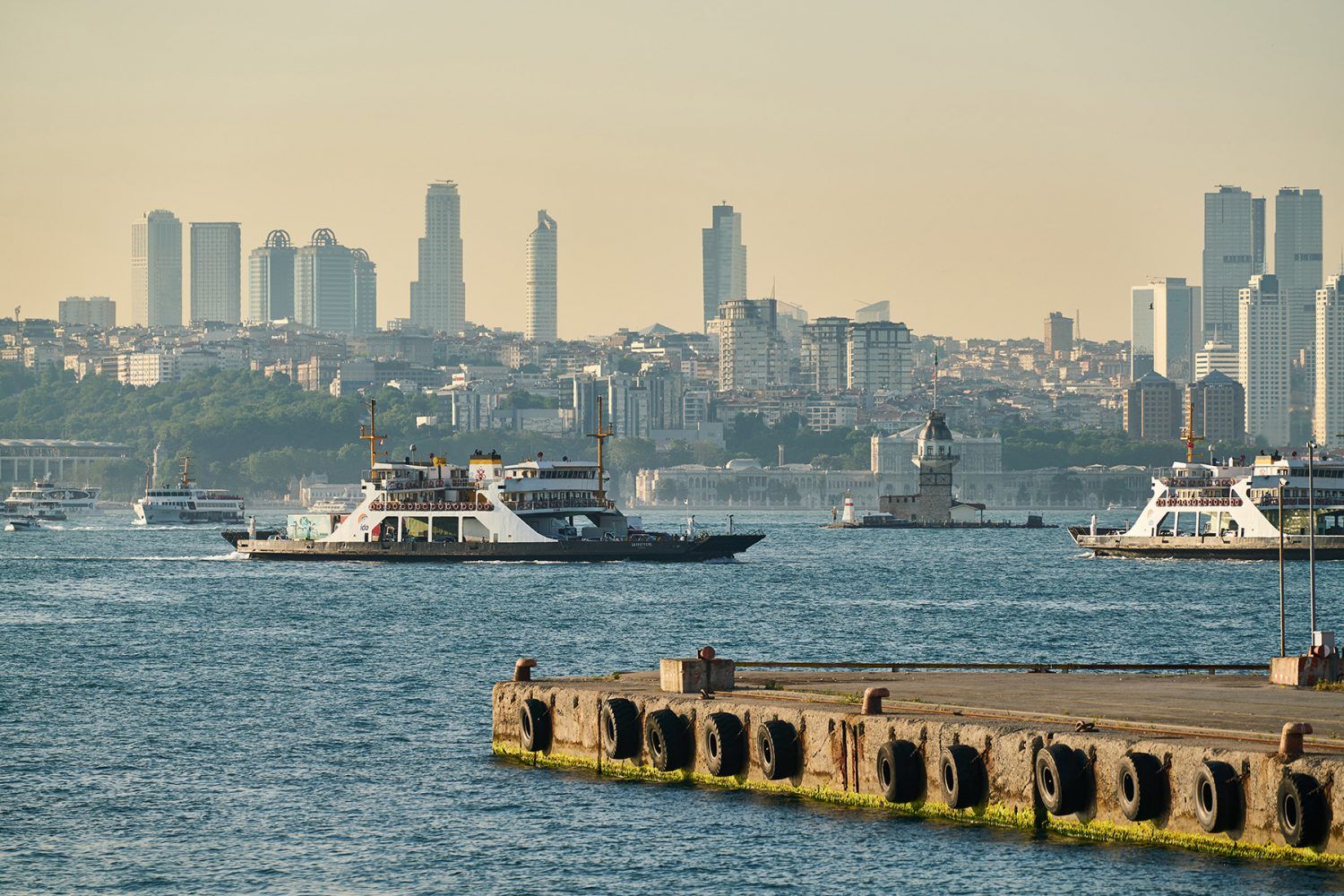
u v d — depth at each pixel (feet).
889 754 445.37
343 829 463.42
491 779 509.76
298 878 424.87
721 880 414.62
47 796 502.38
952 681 538.06
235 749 564.71
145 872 430.61
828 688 515.50
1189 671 593.42
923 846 426.10
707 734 484.33
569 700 519.19
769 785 474.49
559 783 499.51
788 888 408.05
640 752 501.56
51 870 432.25
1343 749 396.37
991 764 433.07
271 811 482.69
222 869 431.84
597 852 436.35
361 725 607.37
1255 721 438.81
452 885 417.49
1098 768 417.90
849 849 427.74
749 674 572.10
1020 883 400.06
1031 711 460.55
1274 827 389.60
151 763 543.80
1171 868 399.65
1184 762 404.16
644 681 544.21
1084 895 389.60
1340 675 527.40
